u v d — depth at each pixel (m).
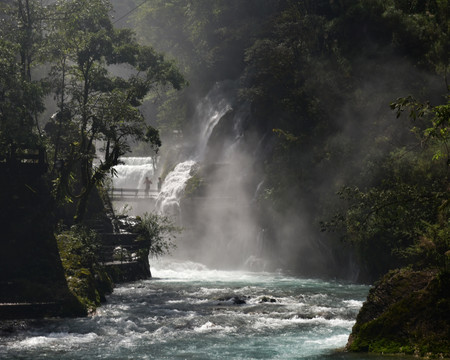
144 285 23.03
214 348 11.27
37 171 17.70
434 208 16.06
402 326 9.54
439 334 9.08
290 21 39.47
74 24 22.91
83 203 24.25
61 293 15.60
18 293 15.23
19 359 10.42
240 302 17.84
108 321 14.13
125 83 26.39
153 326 13.66
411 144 25.02
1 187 17.11
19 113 18.78
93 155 23.55
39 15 22.69
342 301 18.38
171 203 43.31
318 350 10.81
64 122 23.58
